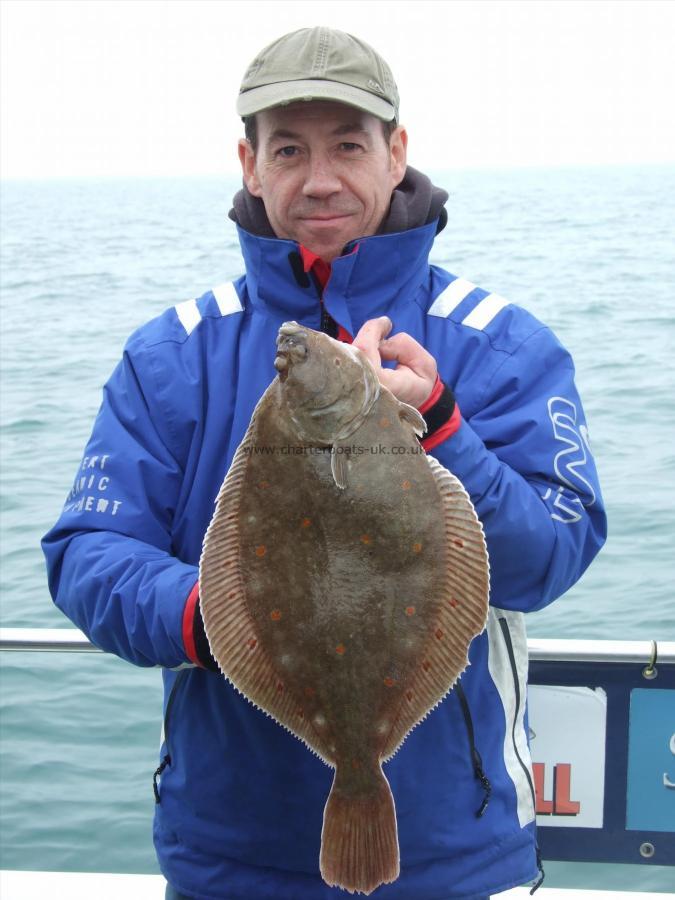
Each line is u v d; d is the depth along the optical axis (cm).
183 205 11750
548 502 243
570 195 9150
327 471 207
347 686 208
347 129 249
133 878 309
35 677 658
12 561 841
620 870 489
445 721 239
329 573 207
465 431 230
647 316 1912
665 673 297
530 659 296
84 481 255
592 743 301
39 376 1602
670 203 7019
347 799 210
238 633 212
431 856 239
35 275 3394
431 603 207
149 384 258
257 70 252
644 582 740
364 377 208
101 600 237
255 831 244
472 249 3509
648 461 998
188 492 255
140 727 607
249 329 263
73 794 550
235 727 246
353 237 258
